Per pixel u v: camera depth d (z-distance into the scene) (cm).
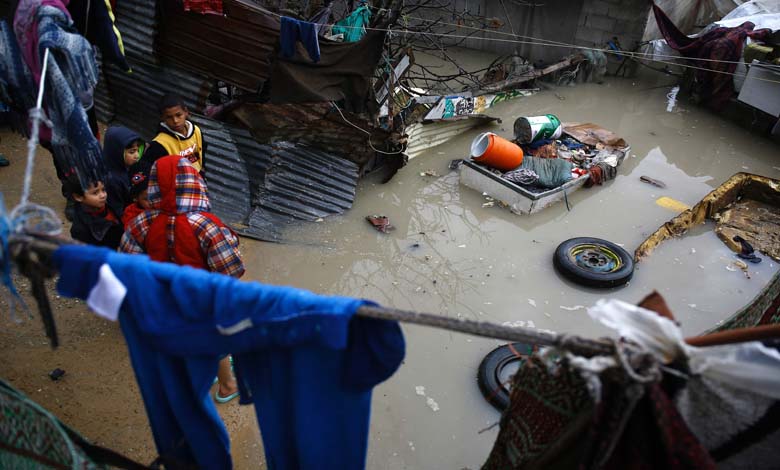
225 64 604
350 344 195
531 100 1076
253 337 193
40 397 381
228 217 607
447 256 604
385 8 625
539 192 693
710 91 1077
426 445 387
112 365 415
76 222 388
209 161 627
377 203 687
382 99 657
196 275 189
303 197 638
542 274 585
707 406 183
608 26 1205
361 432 227
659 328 167
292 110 609
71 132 306
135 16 637
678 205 730
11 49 316
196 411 228
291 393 218
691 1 1278
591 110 1055
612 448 176
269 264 563
